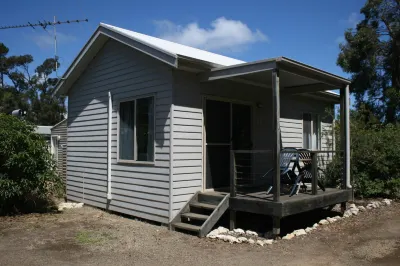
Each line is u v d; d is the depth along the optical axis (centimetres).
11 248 614
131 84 878
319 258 556
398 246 618
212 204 759
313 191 783
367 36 1983
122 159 906
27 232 723
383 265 526
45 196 980
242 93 918
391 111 2050
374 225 767
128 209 873
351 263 534
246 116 945
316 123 1262
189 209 777
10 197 876
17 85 4112
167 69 773
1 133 855
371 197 1107
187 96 787
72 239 670
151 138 816
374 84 2125
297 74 732
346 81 880
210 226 702
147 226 778
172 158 755
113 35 888
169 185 755
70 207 1008
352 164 1096
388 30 2042
